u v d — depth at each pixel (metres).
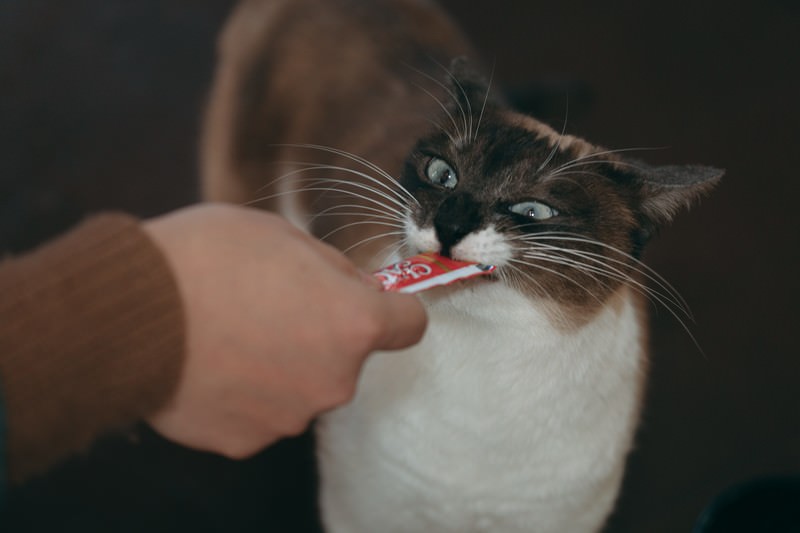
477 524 0.51
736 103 0.88
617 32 0.94
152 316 0.28
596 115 0.85
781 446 0.66
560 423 0.46
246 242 0.30
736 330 0.71
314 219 0.57
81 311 0.28
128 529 0.60
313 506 0.62
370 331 0.31
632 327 0.48
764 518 0.50
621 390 0.48
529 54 0.90
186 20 0.89
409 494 0.50
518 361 0.45
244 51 0.66
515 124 0.46
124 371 0.28
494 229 0.42
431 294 0.43
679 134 0.84
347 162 0.56
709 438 0.66
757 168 0.82
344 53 0.62
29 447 0.28
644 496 0.63
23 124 0.79
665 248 0.75
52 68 0.84
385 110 0.57
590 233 0.44
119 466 0.62
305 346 0.30
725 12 0.98
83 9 0.88
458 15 0.93
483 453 0.48
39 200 0.74
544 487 0.49
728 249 0.76
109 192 0.75
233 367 0.30
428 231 0.42
